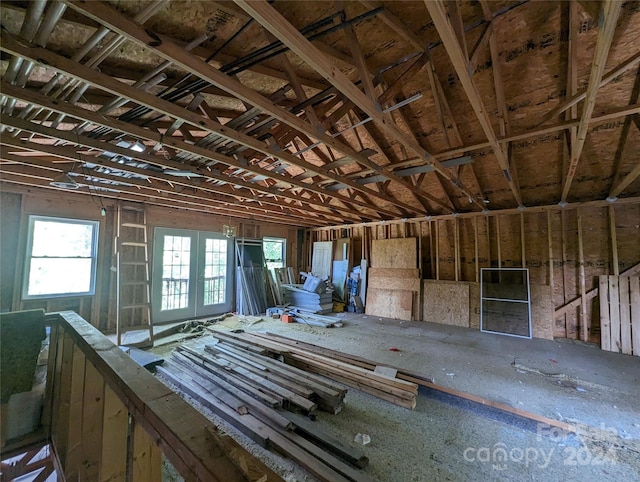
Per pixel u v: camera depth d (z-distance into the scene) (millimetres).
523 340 5152
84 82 1820
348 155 3170
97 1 1336
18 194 4504
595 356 4305
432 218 7078
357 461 2014
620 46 2592
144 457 913
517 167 4934
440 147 4422
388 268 7441
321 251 8969
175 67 2045
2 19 1487
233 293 7465
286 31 1421
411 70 2580
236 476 542
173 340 4895
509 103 3506
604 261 5160
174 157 3395
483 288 6047
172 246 6297
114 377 988
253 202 6023
